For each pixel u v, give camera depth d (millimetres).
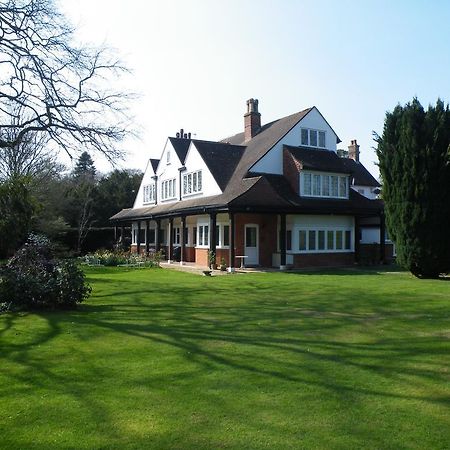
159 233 34438
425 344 7977
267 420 4816
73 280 11953
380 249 28859
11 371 6496
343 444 4285
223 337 8539
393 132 21141
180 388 5777
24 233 16891
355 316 10766
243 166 28000
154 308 12031
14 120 17312
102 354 7371
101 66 17203
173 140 34312
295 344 7988
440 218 19750
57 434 4504
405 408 5121
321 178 27453
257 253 27750
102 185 49094
